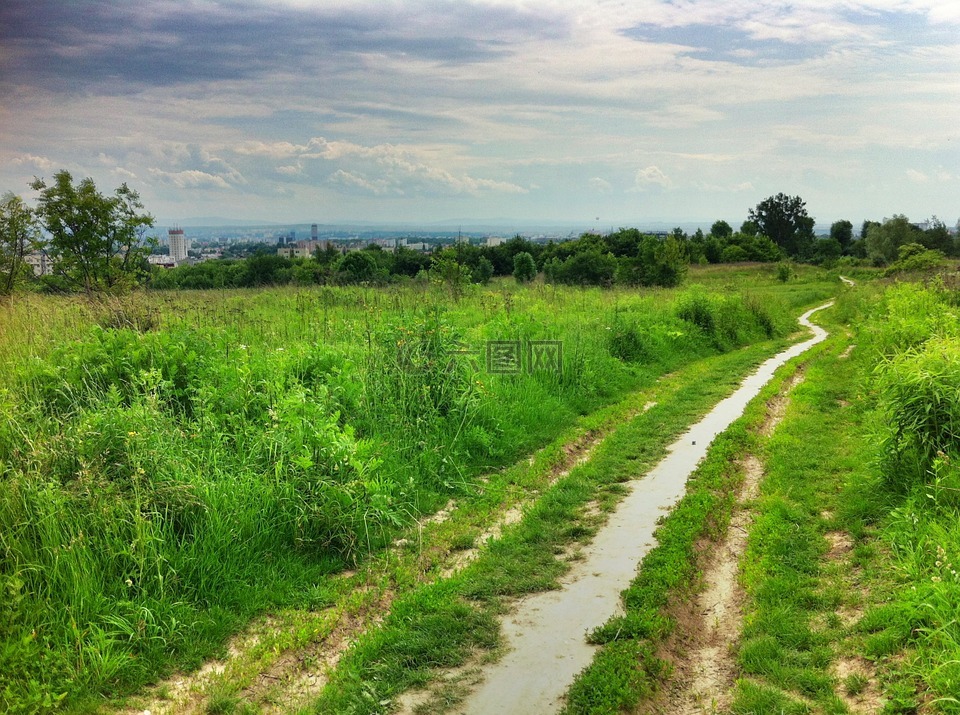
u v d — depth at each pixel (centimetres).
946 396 625
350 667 423
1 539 446
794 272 6500
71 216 1476
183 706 387
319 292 2091
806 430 967
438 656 438
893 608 443
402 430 799
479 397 904
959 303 1689
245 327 1234
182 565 488
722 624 484
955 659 360
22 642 392
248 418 715
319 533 582
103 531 484
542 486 757
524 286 2798
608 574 552
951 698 333
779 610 477
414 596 510
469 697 398
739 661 430
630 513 684
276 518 576
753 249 8275
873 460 709
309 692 404
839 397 1209
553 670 424
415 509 671
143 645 427
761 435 973
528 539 616
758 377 1479
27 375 694
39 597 425
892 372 711
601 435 984
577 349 1278
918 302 1552
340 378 841
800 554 568
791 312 3253
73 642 413
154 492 525
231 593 495
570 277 3581
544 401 1043
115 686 398
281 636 453
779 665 416
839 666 413
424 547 601
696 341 1853
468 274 2480
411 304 1705
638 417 1070
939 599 409
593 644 452
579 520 667
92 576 450
